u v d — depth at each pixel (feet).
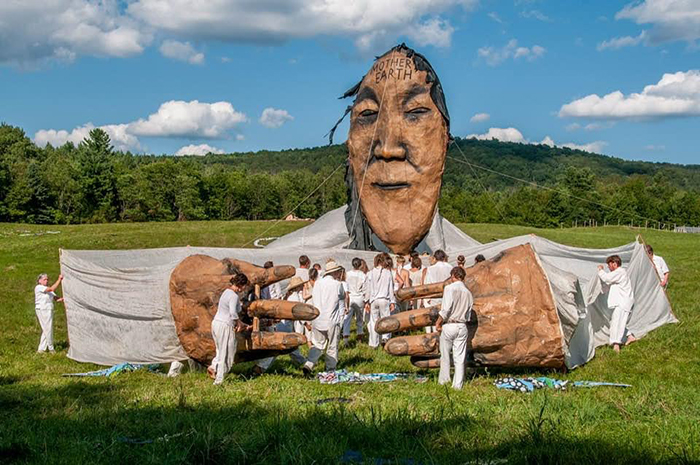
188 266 34.47
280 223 132.36
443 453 18.57
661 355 35.70
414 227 50.78
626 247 49.01
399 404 24.02
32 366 36.52
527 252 31.81
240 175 280.10
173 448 19.04
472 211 204.85
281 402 24.76
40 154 307.78
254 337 30.96
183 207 253.85
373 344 40.81
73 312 38.47
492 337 30.48
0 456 19.03
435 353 30.50
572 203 207.51
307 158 578.66
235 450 18.75
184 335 33.50
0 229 129.59
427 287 31.63
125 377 32.86
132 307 36.58
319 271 43.65
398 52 51.62
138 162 387.34
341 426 20.72
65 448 19.56
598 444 18.89
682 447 18.49
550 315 30.50
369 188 52.01
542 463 17.81
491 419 21.80
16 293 66.33
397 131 50.67
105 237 104.01
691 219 212.23
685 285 68.28
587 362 34.22
